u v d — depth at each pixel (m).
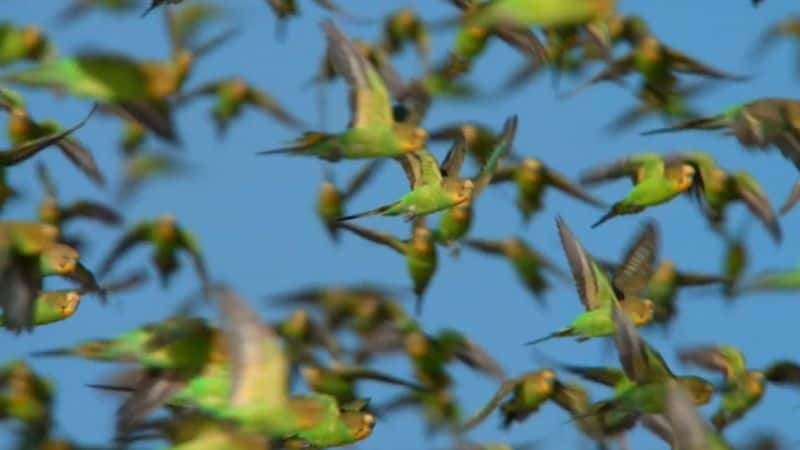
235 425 20.73
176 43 23.59
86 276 26.11
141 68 22.61
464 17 26.25
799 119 26.89
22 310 23.59
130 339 23.03
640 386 25.70
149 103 22.89
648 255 29.12
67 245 26.08
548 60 31.03
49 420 27.00
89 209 30.02
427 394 29.72
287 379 20.77
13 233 23.78
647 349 25.58
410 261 31.44
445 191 27.75
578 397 29.62
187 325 22.80
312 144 26.78
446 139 31.36
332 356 30.69
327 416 24.42
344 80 26.91
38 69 22.50
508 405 29.98
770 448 26.27
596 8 26.12
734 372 29.33
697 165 29.92
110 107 23.73
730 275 29.78
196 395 22.53
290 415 20.84
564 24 26.11
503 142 28.48
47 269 25.94
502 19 26.19
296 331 30.53
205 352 22.80
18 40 28.75
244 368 20.70
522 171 31.72
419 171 27.92
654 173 29.44
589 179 29.80
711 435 18.33
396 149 26.66
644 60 31.38
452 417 29.77
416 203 27.78
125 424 22.45
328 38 27.08
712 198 29.95
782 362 29.31
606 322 27.59
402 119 31.11
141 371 22.92
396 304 31.11
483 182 28.22
